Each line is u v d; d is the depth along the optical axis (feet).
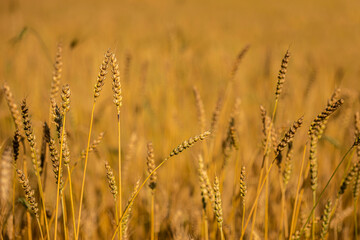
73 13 44.09
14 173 4.88
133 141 5.99
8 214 5.10
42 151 4.99
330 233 5.95
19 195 5.62
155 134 9.05
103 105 8.54
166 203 5.91
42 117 7.59
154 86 11.36
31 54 13.44
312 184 4.95
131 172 6.91
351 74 13.42
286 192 5.91
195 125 8.92
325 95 9.65
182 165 7.86
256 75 14.08
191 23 34.37
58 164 4.61
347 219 6.25
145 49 18.20
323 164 7.19
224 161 5.50
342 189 5.03
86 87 10.37
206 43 20.49
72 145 6.04
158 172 7.39
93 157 6.77
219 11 51.08
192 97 10.65
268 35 28.60
